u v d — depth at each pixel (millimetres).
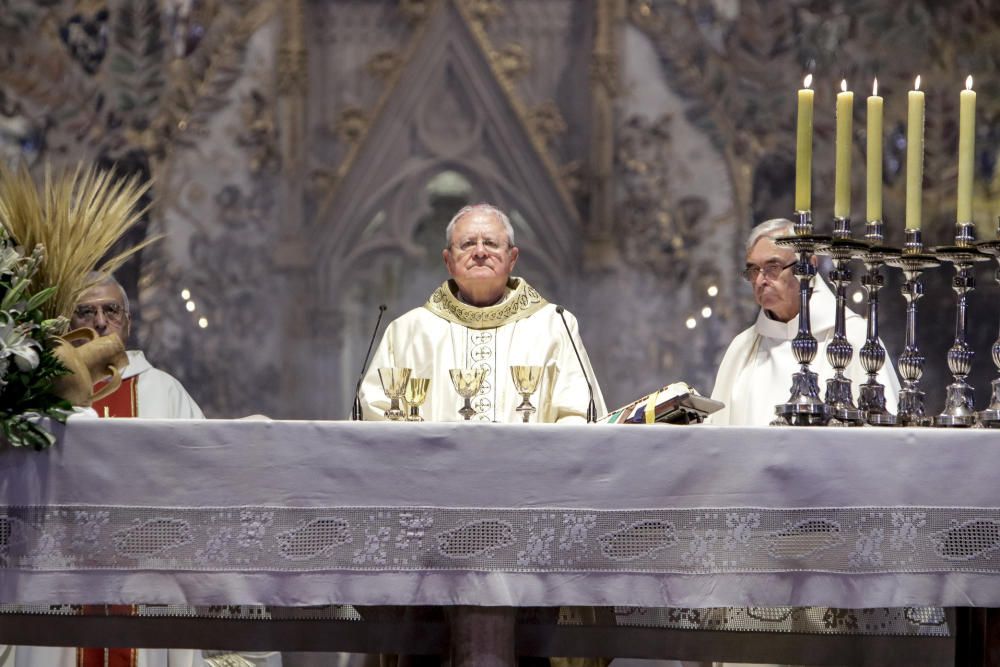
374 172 30625
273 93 30016
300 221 30000
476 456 9477
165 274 29141
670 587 9445
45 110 28859
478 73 30844
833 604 9477
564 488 9477
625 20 30422
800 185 11141
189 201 29438
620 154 30344
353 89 30672
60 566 9422
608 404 29781
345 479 9477
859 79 29359
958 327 11422
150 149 29234
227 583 9406
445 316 15344
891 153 28938
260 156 29875
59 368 9766
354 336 30297
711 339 29734
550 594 9414
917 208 11359
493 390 14820
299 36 30172
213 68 29688
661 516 9508
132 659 15305
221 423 9531
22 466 9477
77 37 29000
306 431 9500
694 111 30141
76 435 9516
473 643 9625
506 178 30812
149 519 9461
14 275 10008
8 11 28734
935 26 28906
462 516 9445
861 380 16031
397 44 30812
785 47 29781
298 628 10789
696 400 10664
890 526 9586
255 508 9461
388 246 30656
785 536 9555
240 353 29469
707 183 30062
